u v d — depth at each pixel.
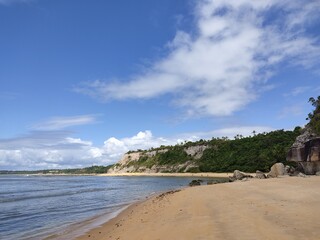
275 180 41.09
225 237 11.16
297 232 10.86
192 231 12.96
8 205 36.75
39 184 98.38
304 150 66.38
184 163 184.75
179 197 30.88
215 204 20.86
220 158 161.50
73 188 72.94
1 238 18.62
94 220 24.27
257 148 148.25
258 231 11.50
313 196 21.08
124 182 105.69
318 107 76.44
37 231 20.69
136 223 18.67
